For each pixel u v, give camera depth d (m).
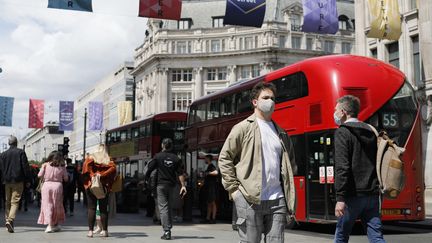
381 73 14.36
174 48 84.75
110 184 11.64
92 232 11.63
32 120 46.16
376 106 13.97
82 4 17.16
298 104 15.20
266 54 79.56
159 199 11.55
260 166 5.05
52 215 12.77
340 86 13.86
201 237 12.04
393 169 5.85
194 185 21.77
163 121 26.69
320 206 14.06
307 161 14.71
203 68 83.56
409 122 14.36
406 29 29.12
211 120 20.67
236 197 5.10
